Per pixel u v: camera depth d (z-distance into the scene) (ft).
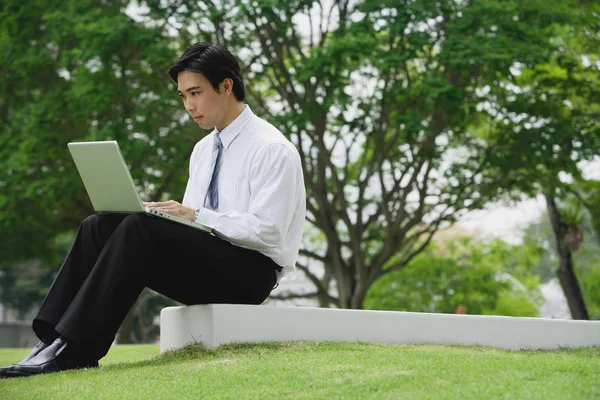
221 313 12.53
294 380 10.16
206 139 13.82
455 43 40.32
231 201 13.03
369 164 48.47
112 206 12.08
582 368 10.44
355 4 43.47
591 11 44.78
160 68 44.62
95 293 11.51
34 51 48.49
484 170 46.57
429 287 69.67
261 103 46.19
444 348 13.17
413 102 43.21
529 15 42.55
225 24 44.16
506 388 9.39
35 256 62.44
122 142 44.27
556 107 45.80
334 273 47.98
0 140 49.29
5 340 120.98
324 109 41.16
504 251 67.31
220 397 9.68
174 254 12.20
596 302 62.49
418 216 46.01
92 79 43.98
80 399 10.04
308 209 46.55
